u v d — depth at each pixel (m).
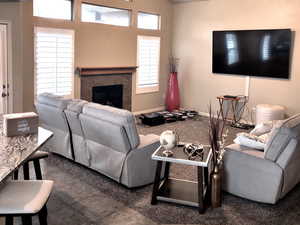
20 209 2.05
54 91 6.15
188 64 8.29
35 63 5.79
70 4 6.31
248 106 7.30
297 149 3.28
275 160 3.28
